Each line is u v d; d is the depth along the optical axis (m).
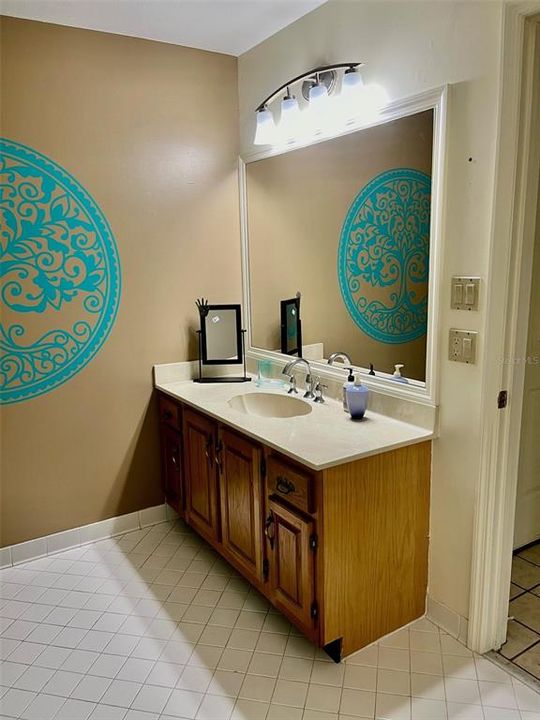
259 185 2.86
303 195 2.54
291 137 2.55
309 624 1.93
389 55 2.01
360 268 2.27
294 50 2.47
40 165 2.44
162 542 2.81
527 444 2.56
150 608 2.27
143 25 2.46
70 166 2.51
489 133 1.71
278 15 2.38
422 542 2.10
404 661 1.94
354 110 2.18
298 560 1.93
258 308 3.00
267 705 1.76
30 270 2.47
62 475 2.70
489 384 1.81
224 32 2.56
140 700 1.79
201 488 2.58
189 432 2.61
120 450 2.85
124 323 2.76
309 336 2.63
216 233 2.97
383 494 1.94
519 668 1.91
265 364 2.93
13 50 2.32
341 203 2.33
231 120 2.92
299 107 2.48
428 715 1.71
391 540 2.00
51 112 2.43
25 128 2.38
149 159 2.71
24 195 2.42
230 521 2.36
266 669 1.92
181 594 2.36
